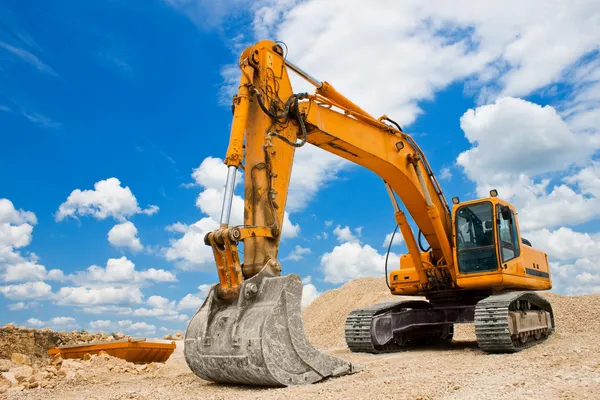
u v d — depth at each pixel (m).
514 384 6.53
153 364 11.73
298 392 6.70
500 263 11.64
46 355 15.40
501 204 12.29
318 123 10.16
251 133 9.16
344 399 6.11
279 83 9.60
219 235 7.76
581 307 17.28
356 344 12.05
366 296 23.89
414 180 12.30
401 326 12.85
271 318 7.30
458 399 5.85
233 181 8.11
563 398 5.58
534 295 12.39
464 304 13.34
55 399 7.67
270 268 8.08
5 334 14.83
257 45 9.38
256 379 7.21
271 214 8.68
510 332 10.49
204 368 7.82
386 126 11.64
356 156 11.43
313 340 19.48
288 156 9.34
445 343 14.79
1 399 7.77
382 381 7.34
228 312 7.84
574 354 9.23
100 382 9.40
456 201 12.60
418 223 13.01
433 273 13.05
